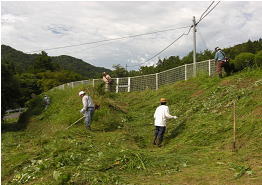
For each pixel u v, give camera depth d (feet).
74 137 33.17
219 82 44.65
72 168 21.70
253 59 45.55
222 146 25.76
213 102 36.94
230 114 31.24
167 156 24.00
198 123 32.55
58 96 70.03
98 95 54.34
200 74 54.03
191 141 28.81
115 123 41.52
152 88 63.57
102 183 19.04
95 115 43.45
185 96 46.60
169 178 19.48
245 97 33.01
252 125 26.43
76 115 46.19
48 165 23.22
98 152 25.34
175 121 36.83
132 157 23.25
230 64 47.42
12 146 34.73
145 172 21.08
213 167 20.92
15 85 75.87
